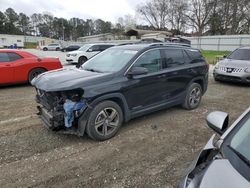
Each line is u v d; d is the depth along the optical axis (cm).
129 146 413
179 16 7169
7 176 328
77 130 411
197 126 503
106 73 444
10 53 878
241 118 233
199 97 631
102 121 423
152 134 461
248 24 5331
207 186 169
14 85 934
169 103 552
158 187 310
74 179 324
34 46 7519
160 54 527
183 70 568
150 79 492
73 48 4153
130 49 511
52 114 408
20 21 10825
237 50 1042
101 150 398
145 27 8406
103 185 313
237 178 169
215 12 6069
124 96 450
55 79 422
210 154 218
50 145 413
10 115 568
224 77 959
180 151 399
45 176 329
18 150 396
